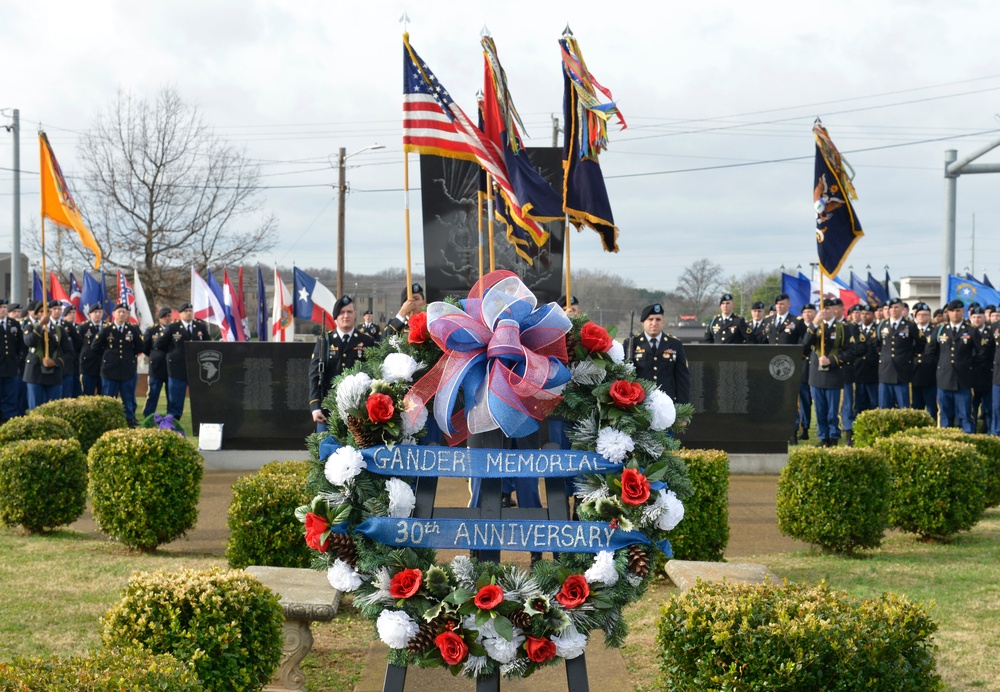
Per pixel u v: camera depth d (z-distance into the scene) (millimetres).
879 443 9914
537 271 12180
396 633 4430
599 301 73125
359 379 4758
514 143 8609
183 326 18453
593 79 8203
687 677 4348
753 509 11484
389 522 4578
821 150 14828
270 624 4941
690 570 6496
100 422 14273
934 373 18594
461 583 4527
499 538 4594
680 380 11703
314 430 13773
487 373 4758
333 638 6660
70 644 6184
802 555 8961
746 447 14102
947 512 9523
